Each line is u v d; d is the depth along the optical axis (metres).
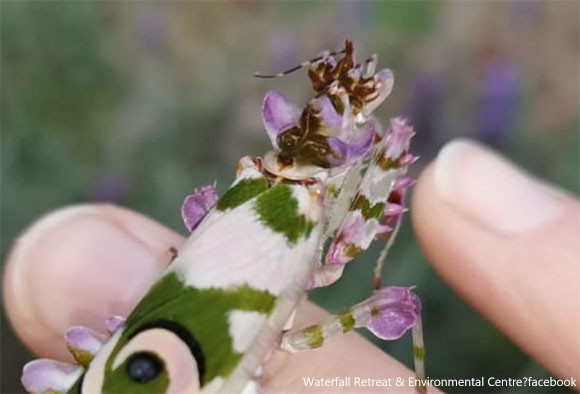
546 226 0.23
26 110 0.47
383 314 0.19
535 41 0.53
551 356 0.23
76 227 0.24
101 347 0.19
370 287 0.32
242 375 0.19
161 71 0.49
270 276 0.19
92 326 0.24
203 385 0.19
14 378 0.35
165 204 0.40
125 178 0.40
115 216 0.24
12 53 0.49
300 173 0.19
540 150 0.42
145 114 0.46
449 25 0.54
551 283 0.23
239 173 0.20
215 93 0.47
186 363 0.19
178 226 0.39
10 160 0.41
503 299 0.23
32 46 0.49
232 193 0.19
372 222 0.19
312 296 0.32
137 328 0.19
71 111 0.48
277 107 0.19
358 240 0.19
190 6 0.55
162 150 0.44
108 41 0.51
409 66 0.51
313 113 0.19
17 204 0.40
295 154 0.19
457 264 0.24
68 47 0.49
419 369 0.20
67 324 0.24
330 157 0.19
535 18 0.52
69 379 0.19
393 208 0.20
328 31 0.47
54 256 0.24
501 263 0.23
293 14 0.54
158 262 0.24
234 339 0.19
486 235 0.23
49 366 0.20
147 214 0.40
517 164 0.40
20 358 0.35
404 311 0.19
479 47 0.52
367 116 0.19
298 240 0.19
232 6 0.55
